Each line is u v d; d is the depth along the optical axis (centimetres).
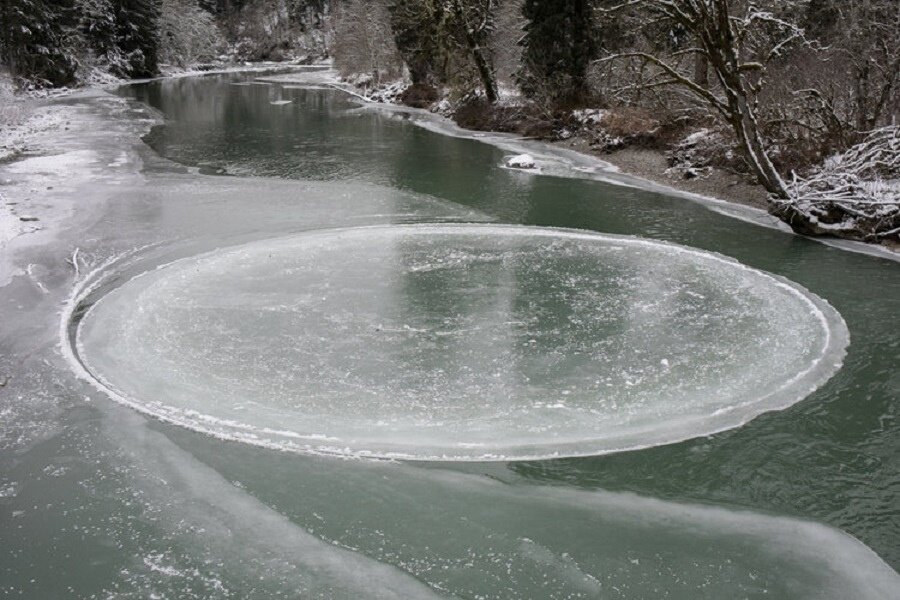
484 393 711
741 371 760
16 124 2523
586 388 722
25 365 764
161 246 1158
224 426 654
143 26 5625
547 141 2323
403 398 700
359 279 1020
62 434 645
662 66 1393
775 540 526
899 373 757
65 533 527
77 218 1291
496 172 1820
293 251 1137
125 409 682
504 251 1156
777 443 636
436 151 2159
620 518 548
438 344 817
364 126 2773
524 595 475
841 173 1229
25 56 4041
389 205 1437
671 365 771
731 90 1277
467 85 3009
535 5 2452
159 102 3678
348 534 529
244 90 4606
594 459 612
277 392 709
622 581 488
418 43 3559
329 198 1488
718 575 493
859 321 893
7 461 608
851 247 1195
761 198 1490
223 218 1323
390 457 612
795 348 816
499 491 575
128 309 903
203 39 7338
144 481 583
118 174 1711
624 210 1433
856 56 1565
